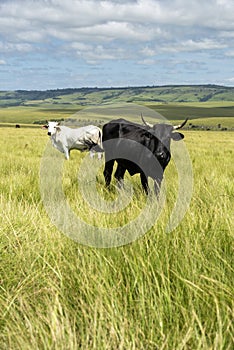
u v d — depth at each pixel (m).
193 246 4.42
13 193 8.35
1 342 3.14
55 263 4.32
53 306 3.52
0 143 26.95
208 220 5.10
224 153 23.48
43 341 2.96
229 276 3.85
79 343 3.18
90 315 3.30
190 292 3.56
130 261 4.05
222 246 4.52
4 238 4.97
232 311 3.26
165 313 3.39
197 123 130.12
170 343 3.04
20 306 3.60
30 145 25.36
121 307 3.46
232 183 7.96
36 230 5.30
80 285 3.85
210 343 3.02
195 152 22.89
